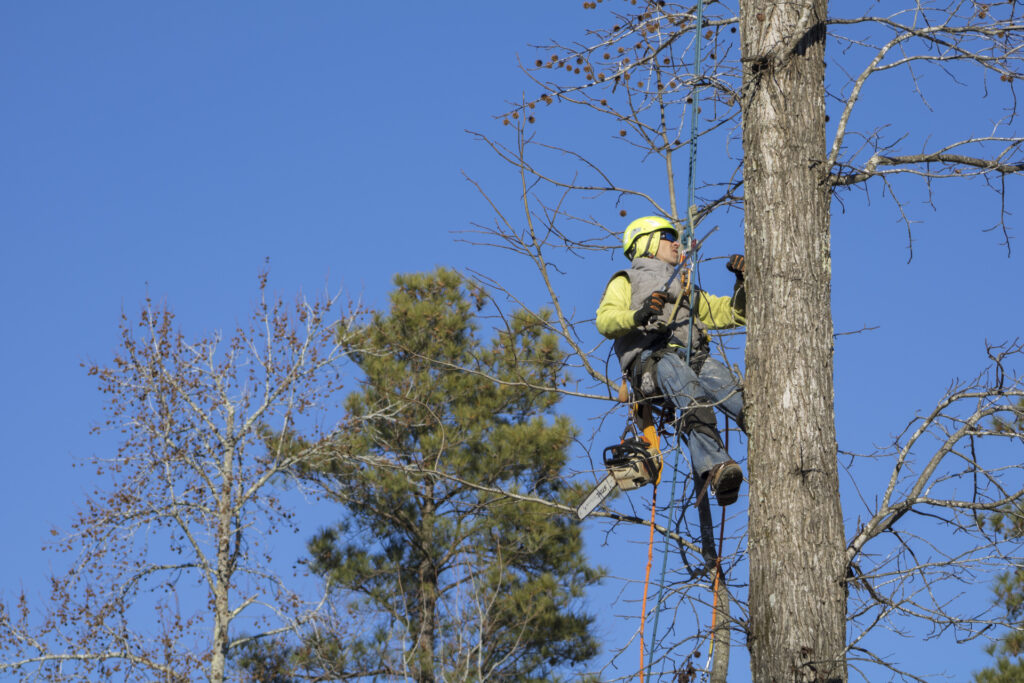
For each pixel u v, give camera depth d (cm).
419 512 2528
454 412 2508
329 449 2386
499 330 984
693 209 904
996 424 837
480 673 1972
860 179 816
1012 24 804
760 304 802
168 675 2378
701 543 856
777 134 831
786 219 811
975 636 710
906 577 715
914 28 817
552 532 2414
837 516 751
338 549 2642
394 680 2178
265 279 2717
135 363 2597
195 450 2600
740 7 887
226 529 2506
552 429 2427
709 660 805
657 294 872
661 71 920
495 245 945
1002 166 809
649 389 886
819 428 764
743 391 800
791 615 721
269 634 2416
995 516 899
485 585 2208
